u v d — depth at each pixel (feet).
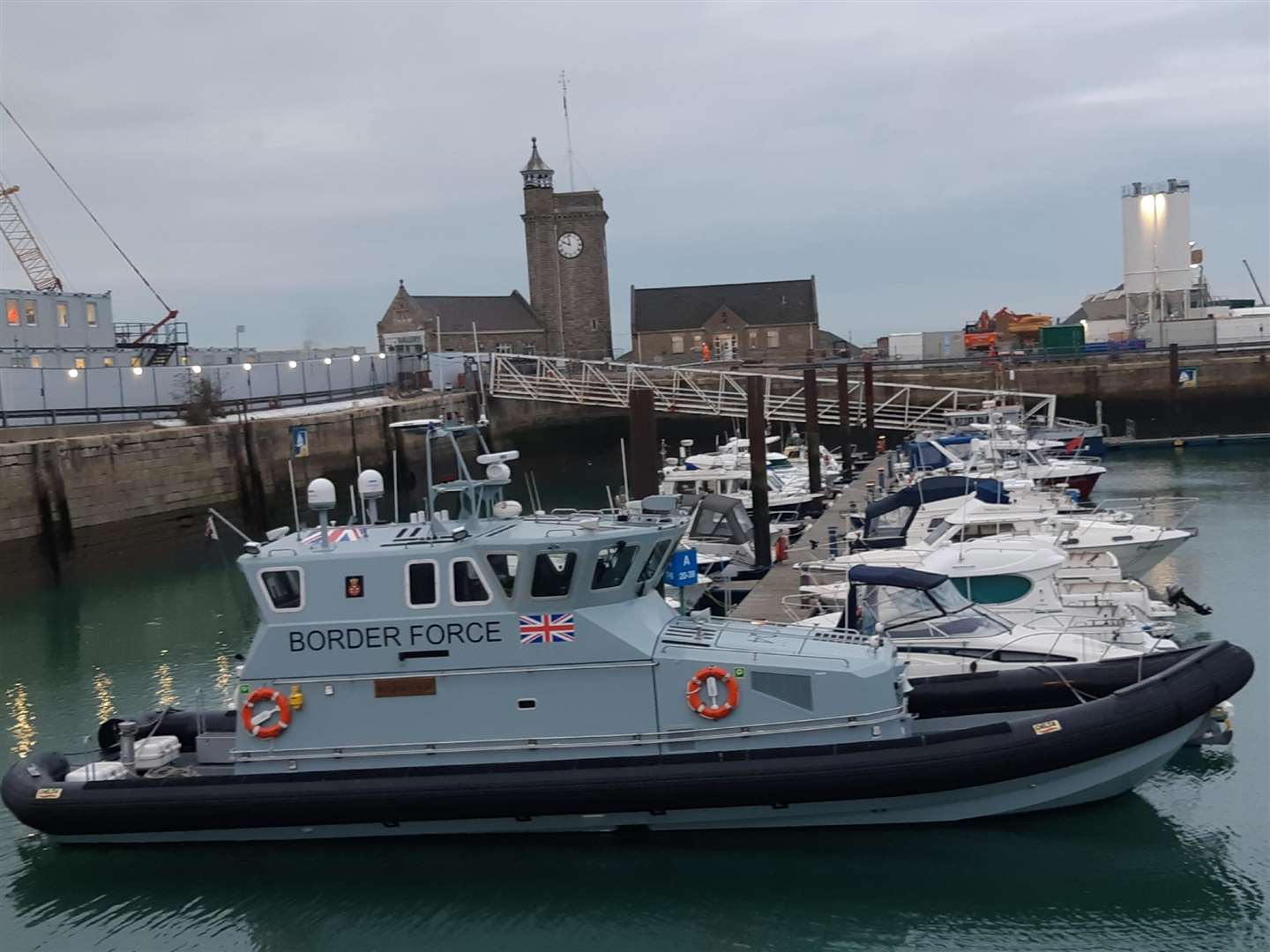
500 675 37.35
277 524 138.62
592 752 37.29
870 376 154.20
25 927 36.91
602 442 198.39
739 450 122.52
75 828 38.86
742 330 264.52
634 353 269.23
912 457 106.63
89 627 81.25
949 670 44.57
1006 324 280.92
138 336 188.75
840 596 58.03
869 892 36.58
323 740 38.11
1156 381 175.73
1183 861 37.65
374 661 37.68
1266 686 53.06
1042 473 100.27
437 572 37.19
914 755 36.22
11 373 123.54
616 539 37.17
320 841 38.93
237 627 79.71
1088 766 37.29
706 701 36.83
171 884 38.70
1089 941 34.27
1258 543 86.07
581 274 287.69
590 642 37.06
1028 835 38.45
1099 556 66.13
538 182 284.82
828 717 36.81
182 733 45.37
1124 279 222.48
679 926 35.68
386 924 36.35
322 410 156.66
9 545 103.45
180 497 124.98
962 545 56.13
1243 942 33.88
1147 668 41.45
